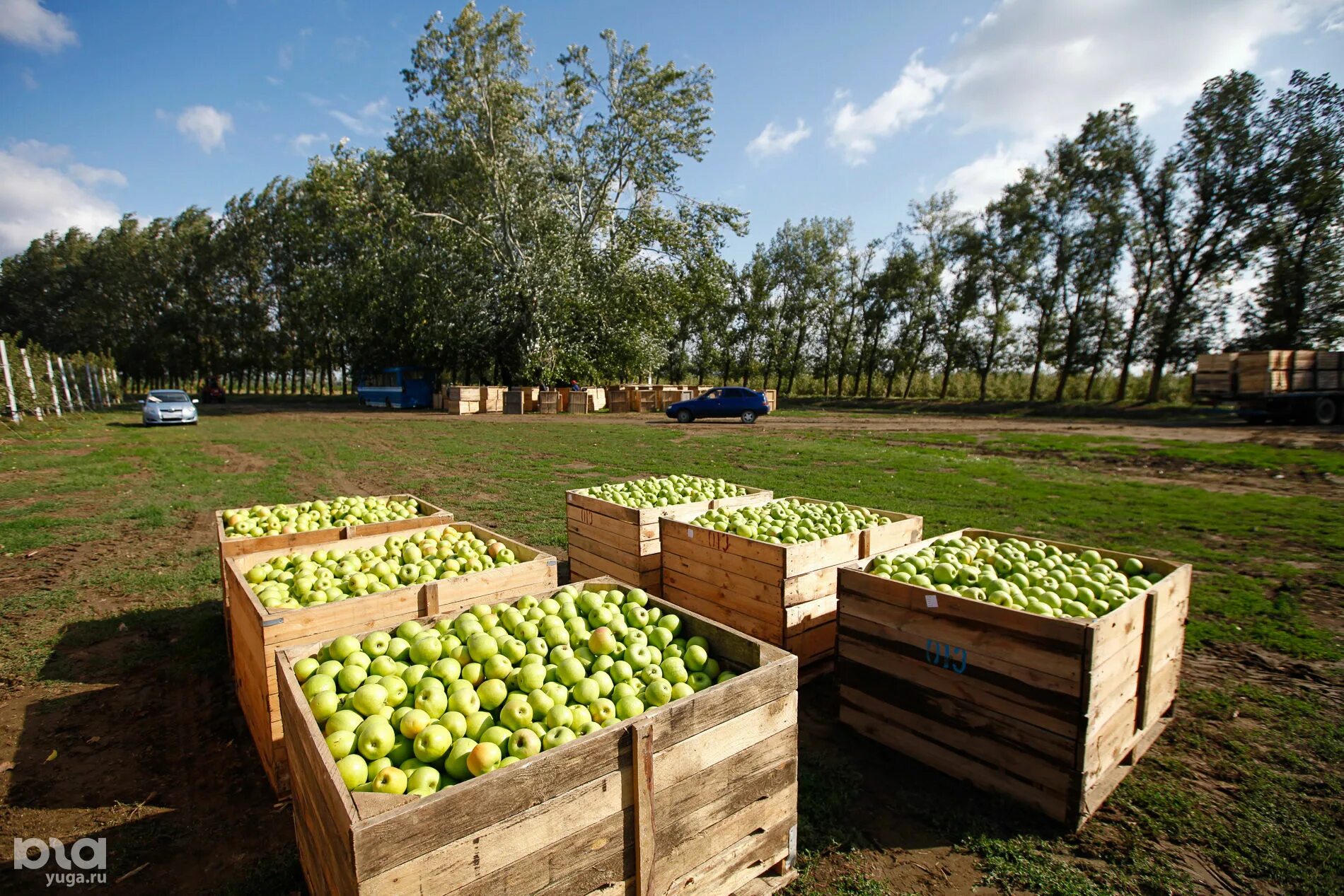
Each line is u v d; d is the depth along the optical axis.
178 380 78.69
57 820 3.53
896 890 3.06
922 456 17.44
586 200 39.00
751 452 18.61
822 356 58.84
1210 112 32.69
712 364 63.03
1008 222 41.06
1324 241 30.78
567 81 35.22
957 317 46.09
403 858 1.94
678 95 35.44
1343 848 3.24
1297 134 30.70
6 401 23.31
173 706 4.76
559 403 39.12
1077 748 3.34
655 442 21.58
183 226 76.69
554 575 4.86
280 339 68.19
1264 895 2.97
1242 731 4.30
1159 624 4.00
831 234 55.66
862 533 5.43
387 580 4.56
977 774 3.78
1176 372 36.09
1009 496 11.59
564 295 36.72
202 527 9.95
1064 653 3.37
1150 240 36.44
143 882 3.10
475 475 14.86
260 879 3.10
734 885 2.86
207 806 3.66
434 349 39.53
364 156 35.75
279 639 3.70
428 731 2.55
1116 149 35.84
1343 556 7.92
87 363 39.78
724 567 5.30
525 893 2.21
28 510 10.81
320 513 6.29
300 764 2.73
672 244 37.47
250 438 23.06
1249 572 7.32
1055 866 3.18
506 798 2.14
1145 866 3.16
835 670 5.16
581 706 2.78
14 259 89.56
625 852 2.47
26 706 4.72
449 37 34.03
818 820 3.54
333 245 46.62
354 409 43.78
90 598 6.84
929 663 3.97
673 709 2.54
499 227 37.72
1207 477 14.04
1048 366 42.75
